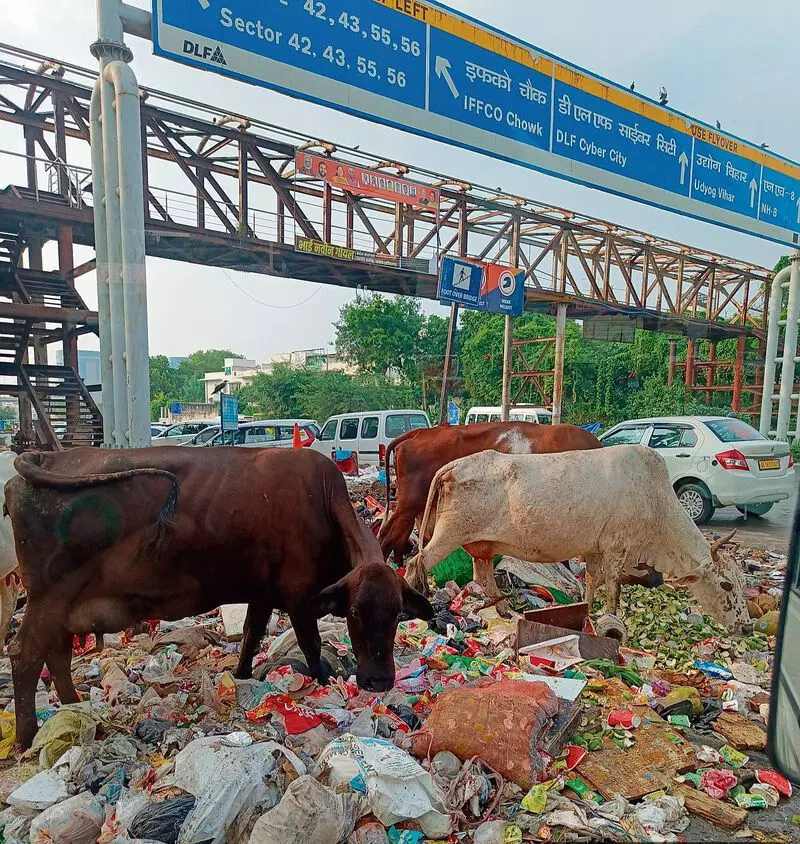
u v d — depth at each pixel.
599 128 8.95
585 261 18.03
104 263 6.21
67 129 12.36
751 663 4.59
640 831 2.67
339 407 23.56
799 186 12.02
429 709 3.68
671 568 5.11
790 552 2.19
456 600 5.57
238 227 12.15
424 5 7.06
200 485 3.62
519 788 2.94
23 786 2.85
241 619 5.09
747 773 3.16
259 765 2.78
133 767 3.08
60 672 3.59
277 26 6.14
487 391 24.34
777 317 15.88
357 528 3.79
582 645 4.28
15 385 10.52
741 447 9.38
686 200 10.24
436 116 7.31
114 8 5.66
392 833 2.63
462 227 15.33
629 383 23.27
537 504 4.99
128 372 5.97
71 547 3.31
